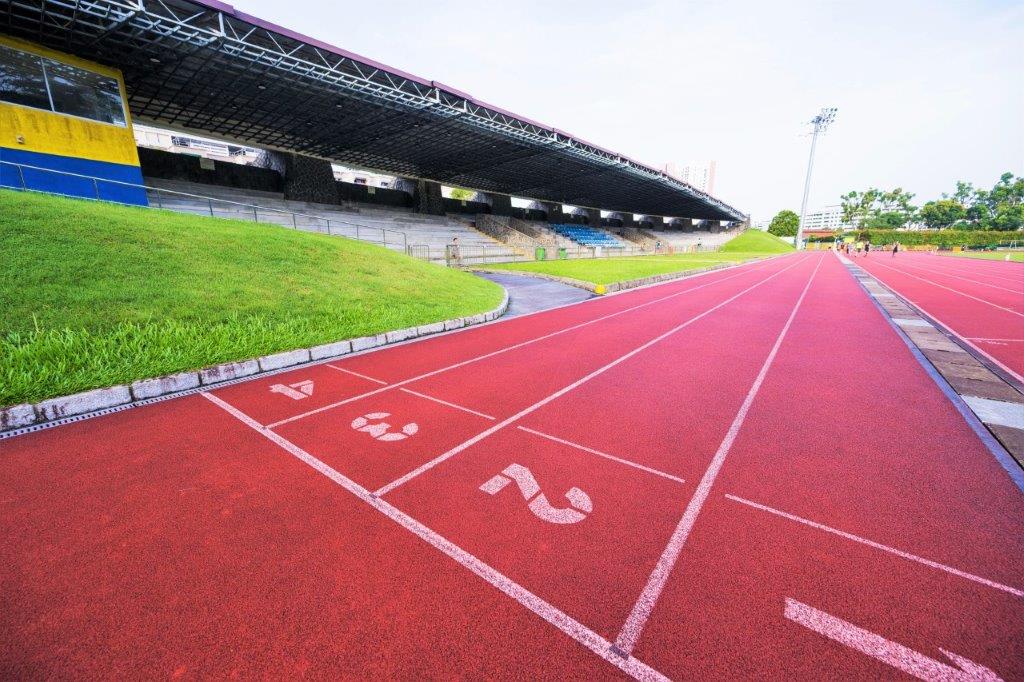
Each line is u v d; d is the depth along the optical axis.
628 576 2.64
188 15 13.33
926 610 2.38
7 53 13.27
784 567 2.71
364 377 6.52
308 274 10.96
